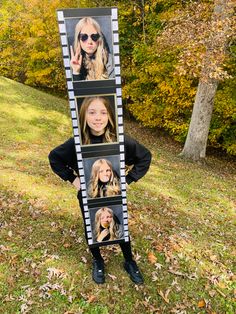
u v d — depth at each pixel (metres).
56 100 16.41
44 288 3.79
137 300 3.79
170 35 9.12
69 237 4.75
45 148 9.90
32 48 19.33
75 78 2.86
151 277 4.14
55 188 6.52
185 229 5.62
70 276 3.98
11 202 5.64
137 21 15.20
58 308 3.58
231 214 7.03
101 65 2.85
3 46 21.08
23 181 6.56
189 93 12.77
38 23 17.72
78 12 2.68
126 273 4.09
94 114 3.01
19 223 5.02
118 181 3.36
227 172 11.28
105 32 2.77
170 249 4.79
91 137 3.11
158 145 13.82
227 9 8.45
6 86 15.92
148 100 14.73
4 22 19.58
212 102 10.66
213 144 13.54
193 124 11.02
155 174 8.84
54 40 17.88
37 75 19.77
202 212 6.77
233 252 5.13
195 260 4.67
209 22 8.42
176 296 3.94
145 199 6.72
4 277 3.89
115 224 3.58
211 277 4.35
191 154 11.31
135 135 15.08
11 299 3.63
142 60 14.76
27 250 4.38
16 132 10.99
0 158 8.02
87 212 3.44
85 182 3.29
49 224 5.05
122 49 16.12
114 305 3.70
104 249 4.47
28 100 14.83
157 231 5.26
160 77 13.79
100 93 2.94
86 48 2.78
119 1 15.73
